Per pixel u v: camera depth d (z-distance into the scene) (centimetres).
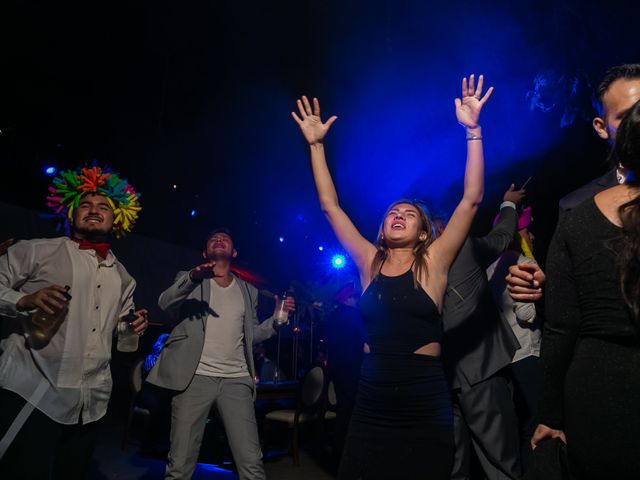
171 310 355
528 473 152
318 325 754
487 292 307
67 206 298
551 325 147
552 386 147
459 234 240
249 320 381
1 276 255
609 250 132
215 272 385
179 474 334
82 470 267
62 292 239
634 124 134
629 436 122
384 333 228
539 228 741
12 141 935
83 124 1012
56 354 256
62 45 916
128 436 586
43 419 246
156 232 1112
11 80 916
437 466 208
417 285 230
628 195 135
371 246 264
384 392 219
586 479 131
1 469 238
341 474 221
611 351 129
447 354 304
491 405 293
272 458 574
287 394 566
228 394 353
